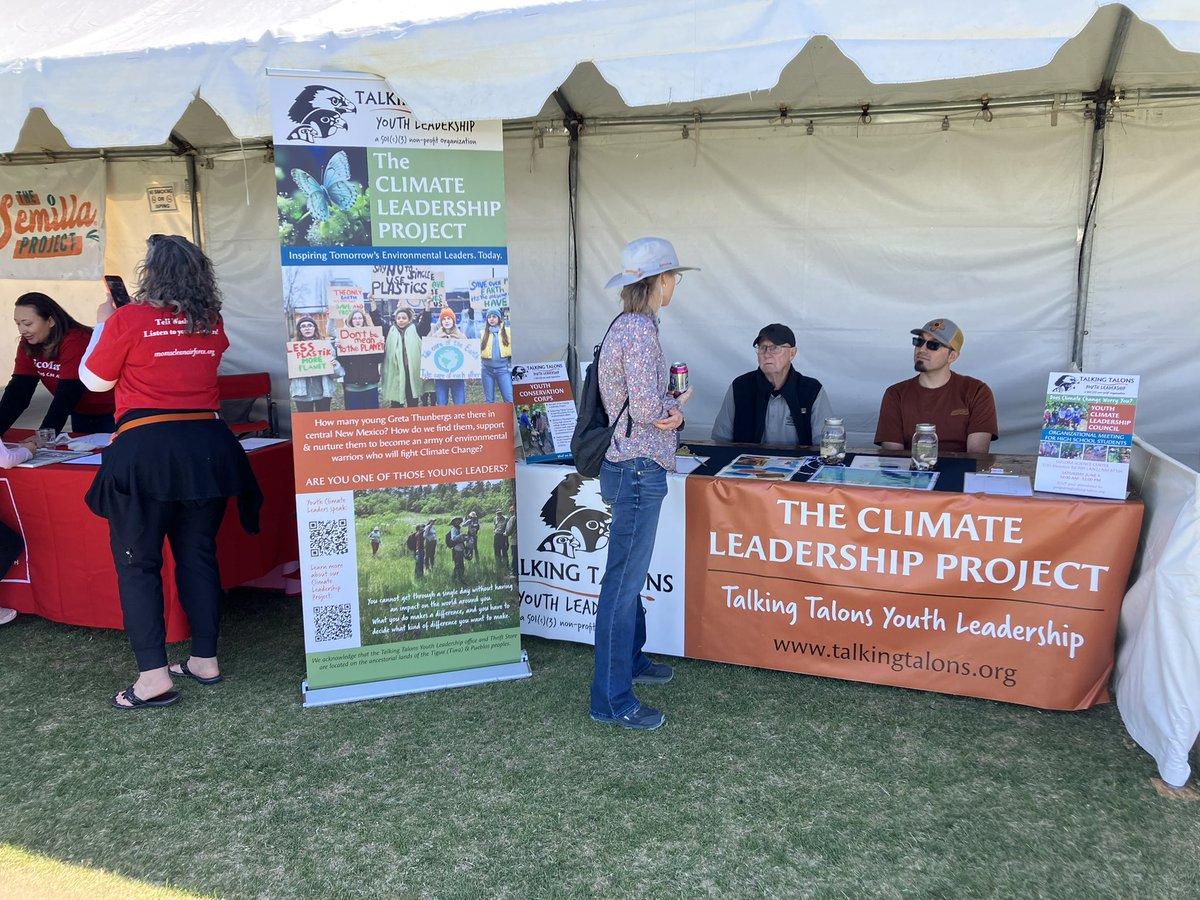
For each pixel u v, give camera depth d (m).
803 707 2.79
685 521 3.00
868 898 1.94
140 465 2.66
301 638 3.43
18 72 2.79
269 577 3.93
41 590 3.40
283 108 2.62
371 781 2.42
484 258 2.85
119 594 3.04
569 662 3.16
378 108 2.69
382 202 2.73
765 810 2.26
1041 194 3.99
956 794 2.32
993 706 2.78
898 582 2.77
